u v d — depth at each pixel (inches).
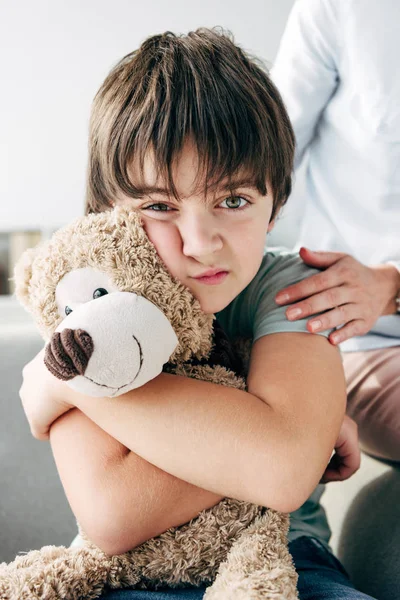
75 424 21.5
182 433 18.8
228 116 19.6
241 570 17.6
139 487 19.2
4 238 49.1
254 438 18.6
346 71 32.5
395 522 27.9
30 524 33.8
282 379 20.5
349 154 33.8
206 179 18.9
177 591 19.4
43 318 19.1
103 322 16.2
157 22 46.9
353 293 25.3
